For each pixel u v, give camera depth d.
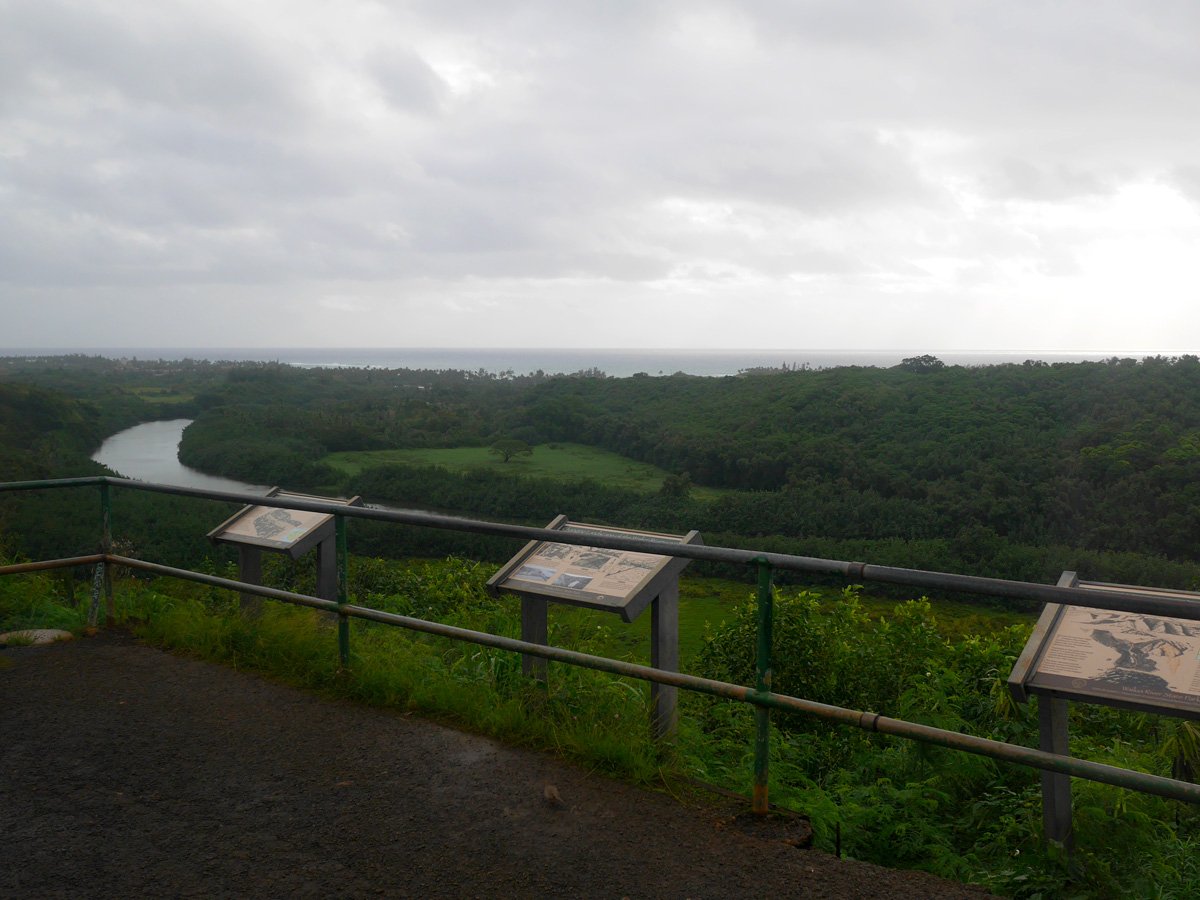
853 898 2.15
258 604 5.07
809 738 4.53
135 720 3.35
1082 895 2.69
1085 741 4.75
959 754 4.07
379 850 2.37
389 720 3.36
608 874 2.25
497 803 2.66
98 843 2.41
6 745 3.11
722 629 5.77
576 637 5.28
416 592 7.63
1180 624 2.64
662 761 3.05
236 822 2.53
